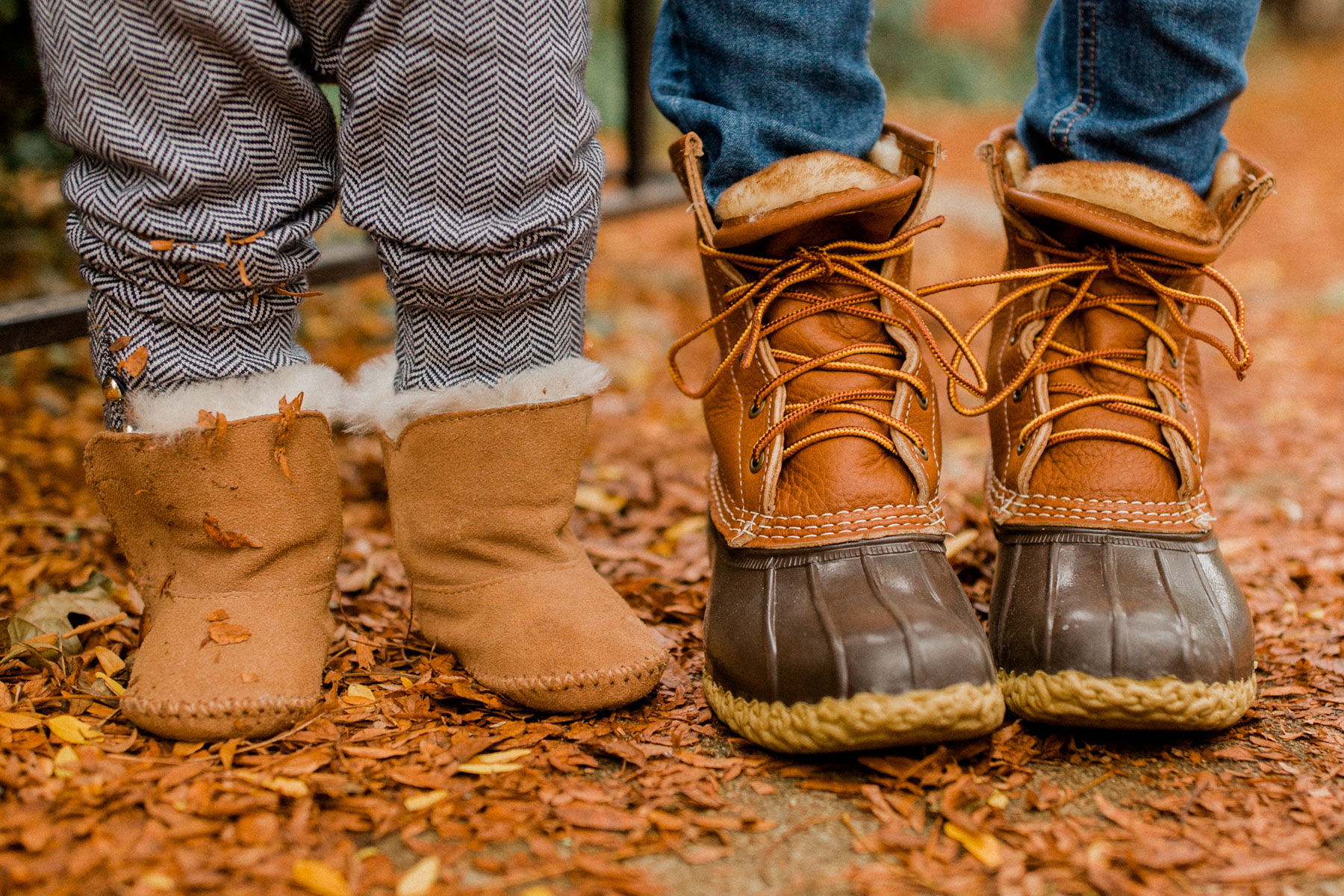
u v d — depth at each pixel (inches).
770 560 41.0
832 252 43.4
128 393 40.9
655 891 31.2
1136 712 37.8
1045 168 44.8
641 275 149.6
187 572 41.9
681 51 47.2
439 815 34.5
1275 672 47.3
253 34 36.9
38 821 32.4
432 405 42.5
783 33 42.5
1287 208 241.1
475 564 44.1
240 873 30.7
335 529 44.4
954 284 44.1
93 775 35.2
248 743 37.9
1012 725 40.6
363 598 54.2
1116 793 37.2
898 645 36.2
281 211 39.9
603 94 226.4
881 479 41.3
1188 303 47.8
